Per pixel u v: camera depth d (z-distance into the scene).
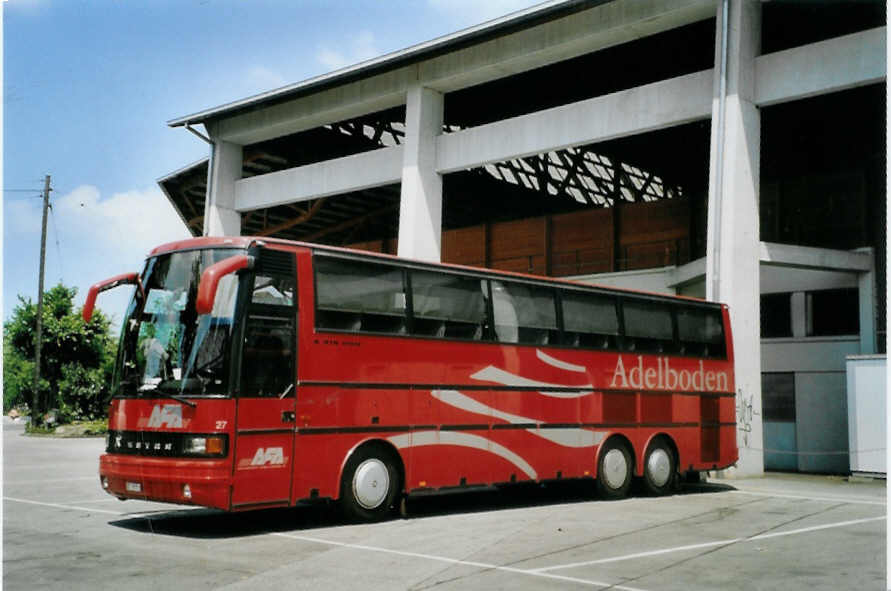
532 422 14.07
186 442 10.37
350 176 26.75
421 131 24.31
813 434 23.97
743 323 19.39
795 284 24.64
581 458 14.82
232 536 10.63
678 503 14.84
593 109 21.92
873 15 22.22
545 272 30.20
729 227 19.34
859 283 22.81
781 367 24.72
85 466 21.77
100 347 46.50
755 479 19.70
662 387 16.44
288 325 11.18
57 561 8.75
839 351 23.70
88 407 45.81
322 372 11.42
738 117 19.48
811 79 19.28
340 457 11.52
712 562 8.97
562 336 14.80
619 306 15.91
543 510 13.77
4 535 10.53
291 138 32.06
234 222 29.98
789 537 10.76
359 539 10.44
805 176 24.84
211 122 30.12
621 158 29.28
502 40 22.83
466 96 28.72
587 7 20.95
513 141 23.20
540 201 30.75
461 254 32.69
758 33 20.38
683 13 20.30
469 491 17.25
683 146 27.95
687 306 17.30
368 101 25.81
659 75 27.08
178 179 34.28
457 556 9.26
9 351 46.28
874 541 10.42
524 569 8.54
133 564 8.62
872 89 23.41
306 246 11.58
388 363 12.20
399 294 12.52
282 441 10.89
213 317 10.72
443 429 12.80
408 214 24.09
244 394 10.58
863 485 18.81
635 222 28.20
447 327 13.06
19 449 29.28
